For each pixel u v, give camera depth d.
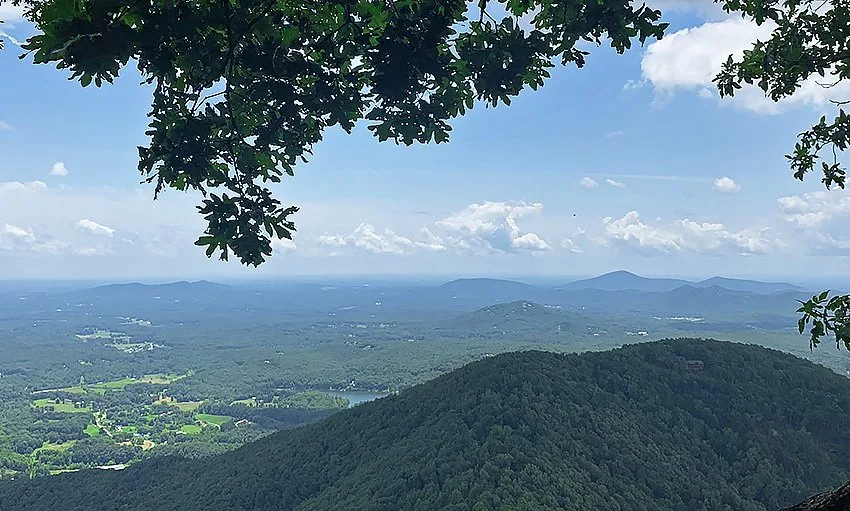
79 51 2.95
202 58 3.37
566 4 3.88
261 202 3.68
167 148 3.58
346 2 3.66
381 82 3.82
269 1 3.37
